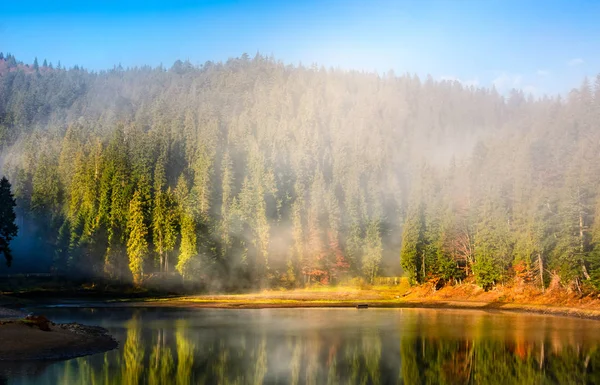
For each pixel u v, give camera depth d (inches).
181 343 1825.8
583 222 3026.6
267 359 1566.2
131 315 2760.8
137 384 1243.8
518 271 3339.1
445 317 2701.8
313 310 3147.1
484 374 1375.5
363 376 1363.2
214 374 1368.1
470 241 3944.4
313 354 1647.4
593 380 1304.1
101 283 4094.5
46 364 1423.5
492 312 2994.6
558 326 2276.1
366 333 2078.0
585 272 2903.5
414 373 1393.9
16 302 3260.3
